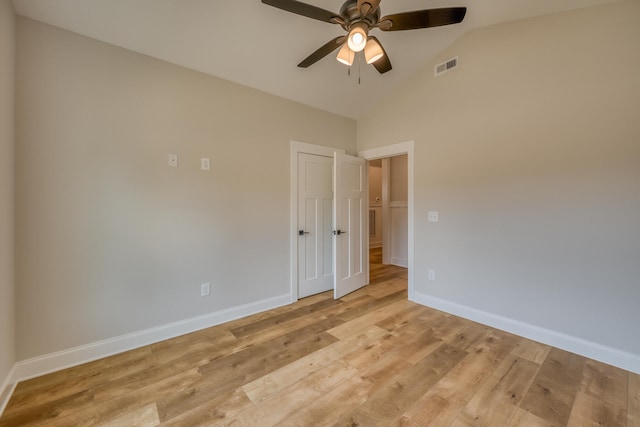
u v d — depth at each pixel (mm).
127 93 2207
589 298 2104
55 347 1956
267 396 1680
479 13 2422
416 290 3281
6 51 1682
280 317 2855
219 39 2307
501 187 2549
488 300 2656
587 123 2094
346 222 3586
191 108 2518
